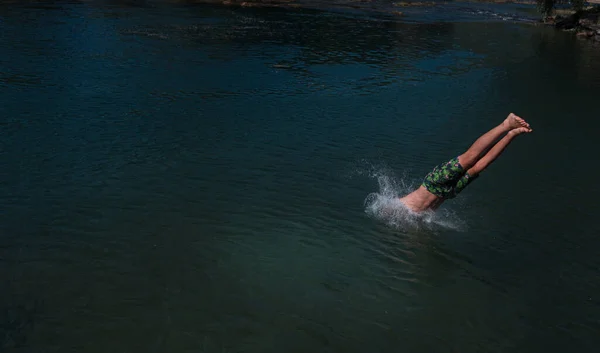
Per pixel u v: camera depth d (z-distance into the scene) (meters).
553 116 16.70
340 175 11.66
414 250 8.96
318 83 19.75
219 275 8.02
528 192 11.24
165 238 8.91
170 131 13.80
